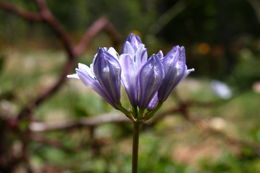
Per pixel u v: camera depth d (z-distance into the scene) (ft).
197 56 4.40
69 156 1.52
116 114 1.40
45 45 4.42
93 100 1.49
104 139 1.42
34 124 1.37
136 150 0.71
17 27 2.56
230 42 4.56
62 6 5.15
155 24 1.85
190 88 4.00
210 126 1.55
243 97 3.34
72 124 1.39
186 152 1.81
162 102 0.73
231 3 4.58
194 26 2.24
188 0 1.98
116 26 3.50
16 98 1.51
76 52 1.46
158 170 1.38
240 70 4.82
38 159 1.50
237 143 1.57
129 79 0.73
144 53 0.74
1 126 1.34
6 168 1.37
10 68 2.53
